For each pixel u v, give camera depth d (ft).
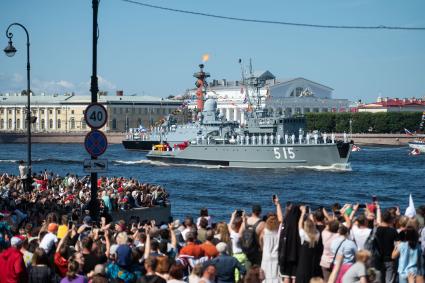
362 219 130.00
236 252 137.28
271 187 609.01
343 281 110.11
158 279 110.73
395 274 130.31
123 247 124.98
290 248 124.16
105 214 191.52
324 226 130.82
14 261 121.70
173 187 611.06
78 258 121.29
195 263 125.39
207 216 155.94
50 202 246.47
